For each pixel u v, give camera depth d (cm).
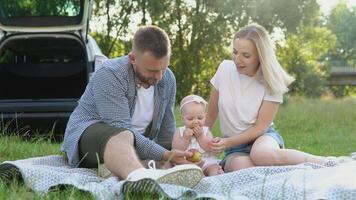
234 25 2173
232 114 448
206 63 2188
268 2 2181
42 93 887
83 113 423
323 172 373
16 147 591
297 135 1094
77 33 819
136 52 402
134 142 390
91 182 365
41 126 773
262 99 441
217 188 364
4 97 880
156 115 437
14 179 365
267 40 438
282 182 347
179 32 2148
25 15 805
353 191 326
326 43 2911
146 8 2047
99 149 387
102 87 410
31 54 881
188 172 354
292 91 2888
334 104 1598
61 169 400
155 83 415
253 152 426
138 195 341
